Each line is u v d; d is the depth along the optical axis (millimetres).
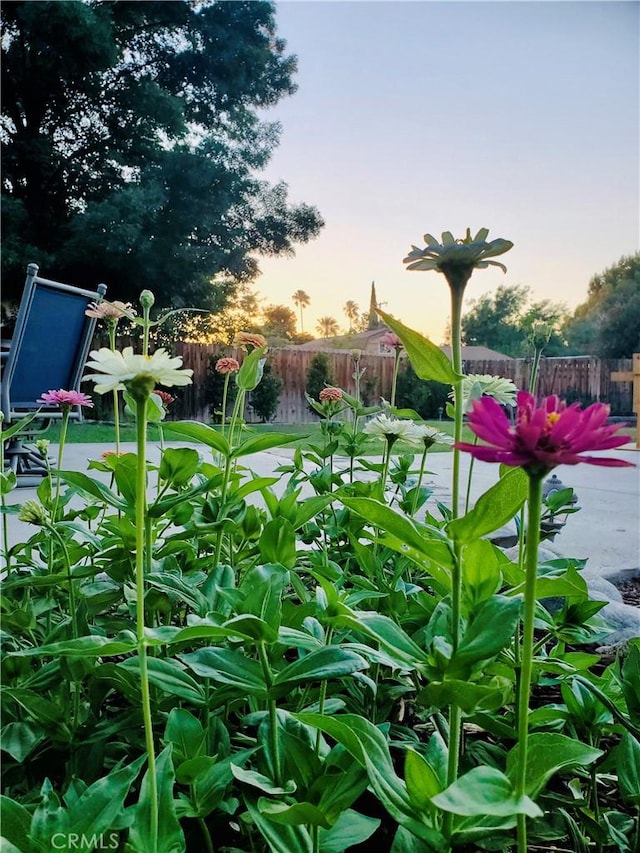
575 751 544
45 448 1221
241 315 11836
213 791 635
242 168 11555
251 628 591
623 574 2115
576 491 3939
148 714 556
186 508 1030
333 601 742
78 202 10750
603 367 7305
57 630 860
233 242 11508
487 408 464
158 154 10984
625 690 710
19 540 2006
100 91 10773
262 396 8500
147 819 557
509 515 532
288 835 592
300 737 684
